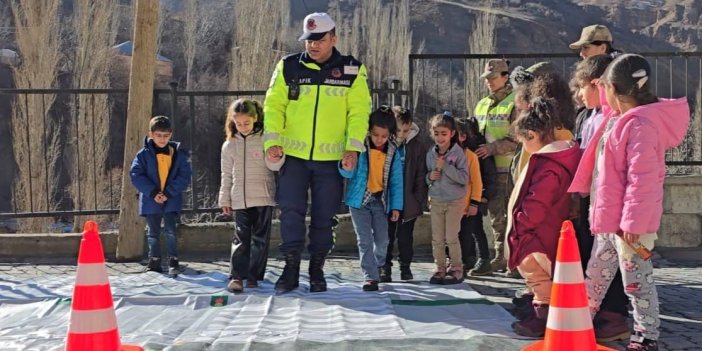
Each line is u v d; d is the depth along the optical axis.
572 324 3.54
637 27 73.31
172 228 7.06
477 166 6.52
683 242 8.23
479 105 6.90
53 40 20.69
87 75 23.27
